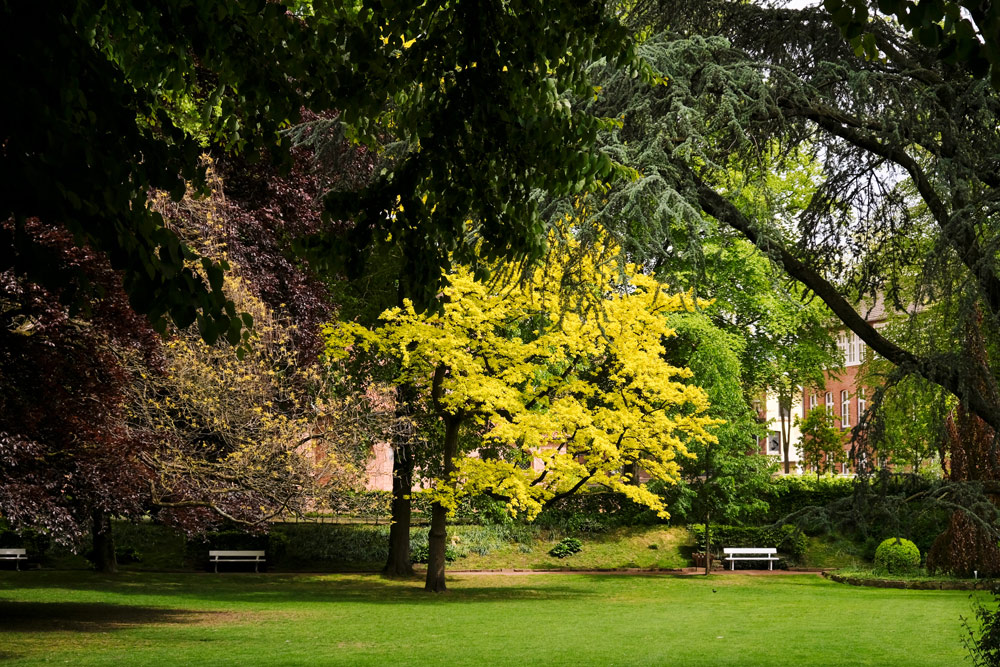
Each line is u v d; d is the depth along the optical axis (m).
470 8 6.24
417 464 28.66
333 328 21.39
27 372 12.83
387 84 6.61
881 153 7.84
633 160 7.57
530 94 6.48
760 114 7.78
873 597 23.31
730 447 34.06
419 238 6.86
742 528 35.28
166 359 15.73
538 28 6.23
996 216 6.85
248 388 16.73
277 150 6.76
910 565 27.94
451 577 29.47
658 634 16.08
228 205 18.66
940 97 7.54
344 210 6.66
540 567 33.38
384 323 22.55
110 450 14.09
